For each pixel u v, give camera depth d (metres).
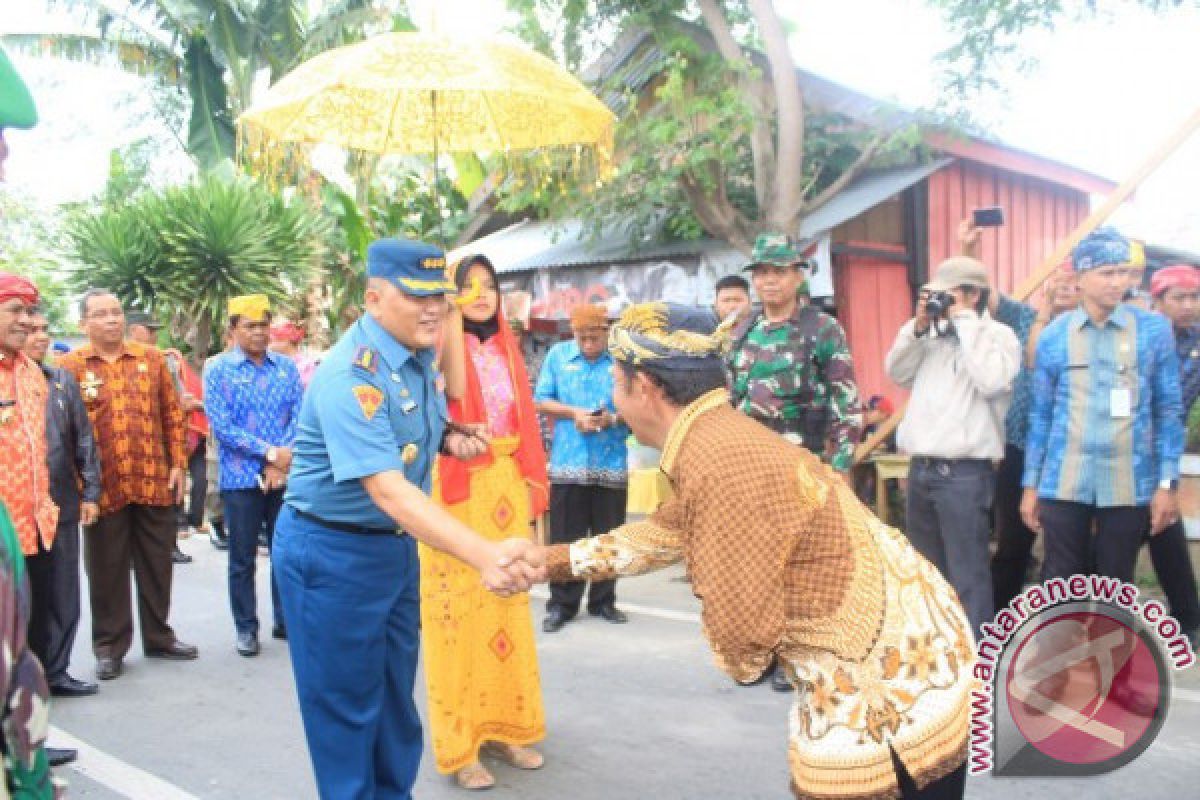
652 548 2.27
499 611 3.70
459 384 3.41
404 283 2.61
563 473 5.93
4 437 4.27
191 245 11.58
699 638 5.48
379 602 2.77
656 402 2.05
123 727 4.29
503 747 3.85
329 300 13.68
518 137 4.14
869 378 8.68
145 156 17.55
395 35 3.53
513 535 3.76
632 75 8.60
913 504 4.65
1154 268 9.55
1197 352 5.18
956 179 9.41
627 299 8.59
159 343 12.46
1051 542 4.39
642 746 3.94
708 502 1.89
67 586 4.66
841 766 1.92
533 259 9.45
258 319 5.49
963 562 4.42
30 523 4.37
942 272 4.50
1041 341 4.42
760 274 4.55
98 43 14.34
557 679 4.80
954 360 4.47
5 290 4.22
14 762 1.22
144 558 5.30
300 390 5.73
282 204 12.27
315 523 2.72
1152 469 4.26
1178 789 3.34
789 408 4.55
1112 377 4.20
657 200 8.42
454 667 3.52
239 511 5.40
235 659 5.36
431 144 4.18
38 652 4.62
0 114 1.17
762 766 3.72
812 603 1.93
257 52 14.02
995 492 5.30
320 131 4.00
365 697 2.81
